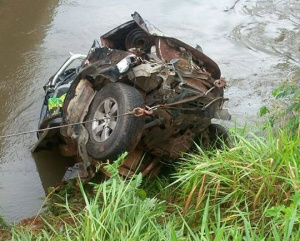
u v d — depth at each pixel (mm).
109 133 5152
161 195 5367
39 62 8836
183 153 5438
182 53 5754
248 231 3748
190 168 5012
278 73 8609
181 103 5262
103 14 10516
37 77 8430
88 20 10266
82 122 5336
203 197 4484
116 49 5703
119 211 4270
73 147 6262
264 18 10523
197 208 4422
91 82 5695
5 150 6754
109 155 5012
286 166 4316
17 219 5559
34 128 7238
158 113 5266
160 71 5156
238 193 4422
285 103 7527
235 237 3641
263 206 4281
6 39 9477
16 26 9922
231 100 7828
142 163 5652
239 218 4273
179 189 5223
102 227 4000
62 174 6375
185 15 10586
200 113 5449
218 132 5934
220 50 9359
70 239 4090
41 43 9414
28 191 6086
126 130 4922
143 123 5016
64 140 6312
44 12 10508
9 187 6137
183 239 3811
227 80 8391
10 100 7840
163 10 10773
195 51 5840
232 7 10945
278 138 4938
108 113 5223
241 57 9133
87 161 5301
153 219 4266
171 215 4535
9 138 6973
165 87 5172
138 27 5961
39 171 6414
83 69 5602
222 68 8750
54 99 6422
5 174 6359
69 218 5148
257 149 4668
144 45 5953
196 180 4559
